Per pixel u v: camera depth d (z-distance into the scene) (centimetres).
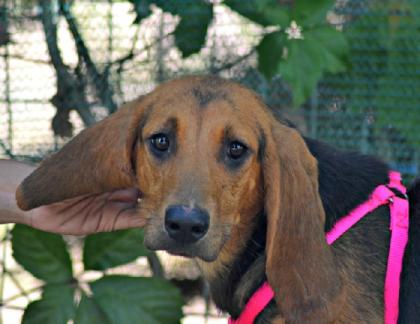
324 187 361
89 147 356
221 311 388
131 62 551
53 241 410
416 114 557
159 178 334
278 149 339
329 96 564
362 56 558
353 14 557
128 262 414
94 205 389
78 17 545
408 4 552
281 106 561
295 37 479
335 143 566
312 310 330
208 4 517
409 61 554
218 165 331
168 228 319
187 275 556
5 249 532
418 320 351
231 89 344
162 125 335
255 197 349
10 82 548
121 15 546
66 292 403
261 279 359
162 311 408
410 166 563
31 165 405
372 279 352
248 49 553
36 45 549
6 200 391
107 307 404
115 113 358
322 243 333
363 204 361
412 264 357
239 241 363
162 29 549
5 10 540
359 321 346
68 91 550
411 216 369
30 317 398
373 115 562
